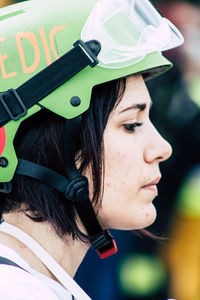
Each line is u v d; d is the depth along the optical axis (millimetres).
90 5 2094
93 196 2062
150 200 2139
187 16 4324
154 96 4199
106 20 2055
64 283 1985
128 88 2072
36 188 2053
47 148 2043
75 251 2123
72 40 2041
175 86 4234
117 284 4391
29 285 1829
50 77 2010
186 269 4559
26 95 2010
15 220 2084
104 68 2025
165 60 2145
